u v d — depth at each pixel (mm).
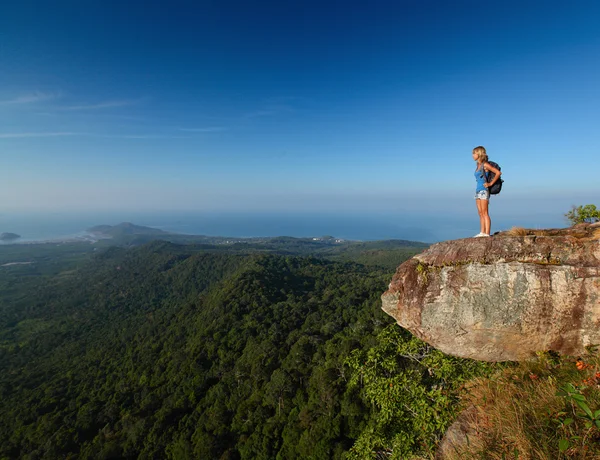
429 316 5695
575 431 3312
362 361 9367
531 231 5871
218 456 27266
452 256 5766
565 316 4941
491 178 6277
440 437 6145
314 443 21250
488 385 5203
